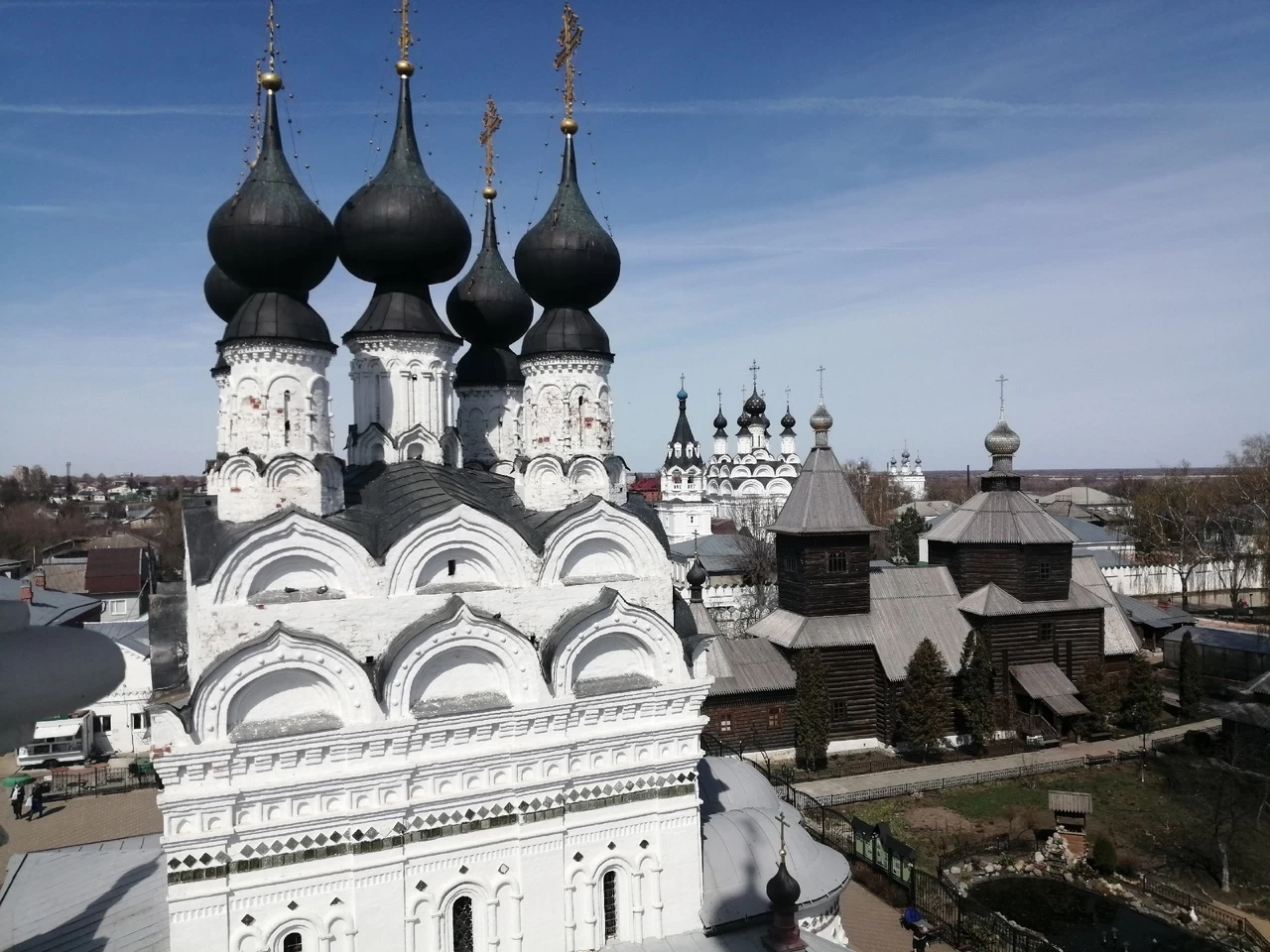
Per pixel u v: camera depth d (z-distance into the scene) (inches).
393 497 1036.5
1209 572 4503.0
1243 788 1796.3
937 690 2100.1
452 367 1270.9
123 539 4507.9
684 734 1020.5
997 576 2378.2
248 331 982.4
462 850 900.6
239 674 814.5
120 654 333.1
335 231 1085.1
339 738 842.2
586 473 1159.0
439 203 1202.0
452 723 893.8
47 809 1898.4
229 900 804.6
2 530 6033.5
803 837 1159.0
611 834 983.0
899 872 1465.3
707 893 1034.7
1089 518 6879.9
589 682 995.9
